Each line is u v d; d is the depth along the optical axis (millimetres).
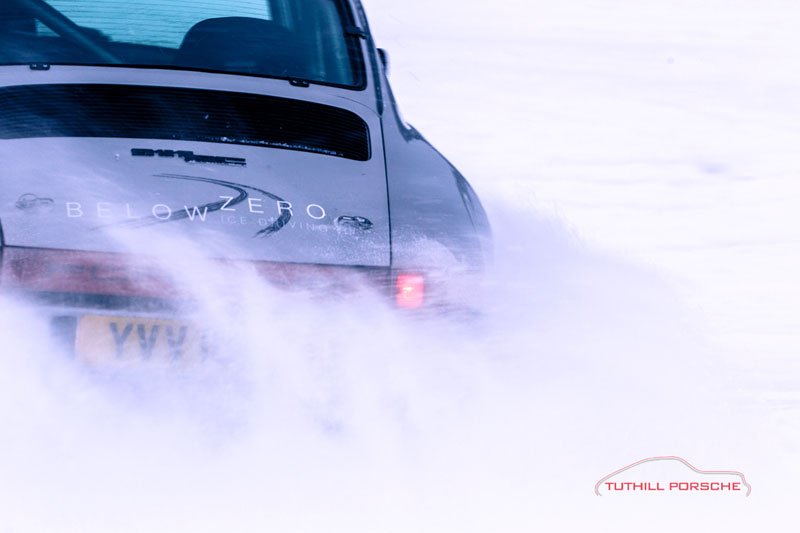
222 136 9906
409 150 10812
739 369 12062
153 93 10148
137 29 10984
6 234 8648
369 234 9570
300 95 10820
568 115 32469
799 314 14781
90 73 10250
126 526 8031
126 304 8859
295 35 11664
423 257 9633
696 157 27250
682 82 40375
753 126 32281
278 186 9633
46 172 9078
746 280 16578
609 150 27562
